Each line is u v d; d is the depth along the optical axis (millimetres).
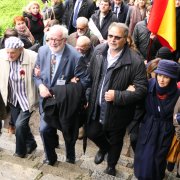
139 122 4965
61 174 4859
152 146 4645
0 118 5289
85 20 7344
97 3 10281
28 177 4082
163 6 5414
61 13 10273
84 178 4793
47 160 5473
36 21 8945
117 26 4473
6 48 5191
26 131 5703
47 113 4973
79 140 6797
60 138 6734
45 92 4941
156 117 4664
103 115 4859
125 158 6207
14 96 5535
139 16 9031
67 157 5672
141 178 4750
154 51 7293
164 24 5477
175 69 4391
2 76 5406
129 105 4785
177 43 7520
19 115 5629
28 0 16797
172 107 4559
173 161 4770
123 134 5094
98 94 4840
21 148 5781
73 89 4879
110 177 5117
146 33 7273
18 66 5355
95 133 5102
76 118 5020
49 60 4969
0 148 6172
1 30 13758
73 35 7531
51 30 4793
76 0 9828
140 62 4613
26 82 5418
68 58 4922
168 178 5551
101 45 4832
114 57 4641
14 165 4227
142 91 4602
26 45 7383
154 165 4656
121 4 9836
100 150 5492
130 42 6246
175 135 4668
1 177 4027
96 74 4812
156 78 4539
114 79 4688
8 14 15859
